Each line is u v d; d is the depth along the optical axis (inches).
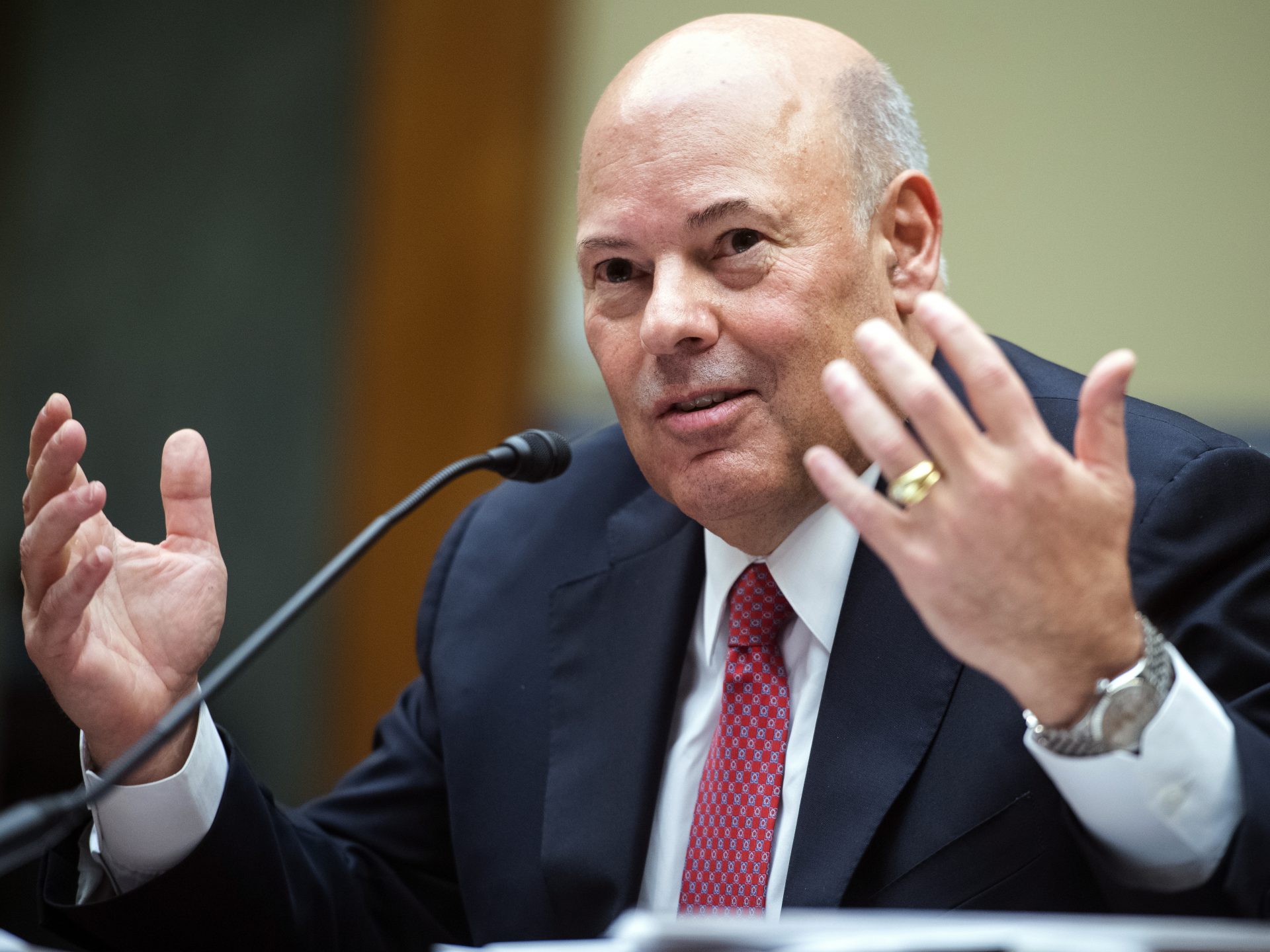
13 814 69.2
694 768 98.6
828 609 95.4
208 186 261.0
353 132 253.1
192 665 91.8
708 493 91.5
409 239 244.8
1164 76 199.3
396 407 244.8
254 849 93.8
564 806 98.9
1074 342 202.5
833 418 92.1
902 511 69.7
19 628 252.8
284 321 256.2
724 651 100.8
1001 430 68.2
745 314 89.9
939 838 85.3
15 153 266.8
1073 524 68.6
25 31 266.5
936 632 71.2
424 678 117.3
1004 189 206.4
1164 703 72.1
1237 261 195.5
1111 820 73.4
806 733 94.2
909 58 211.6
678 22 231.8
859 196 93.8
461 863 103.0
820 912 85.4
